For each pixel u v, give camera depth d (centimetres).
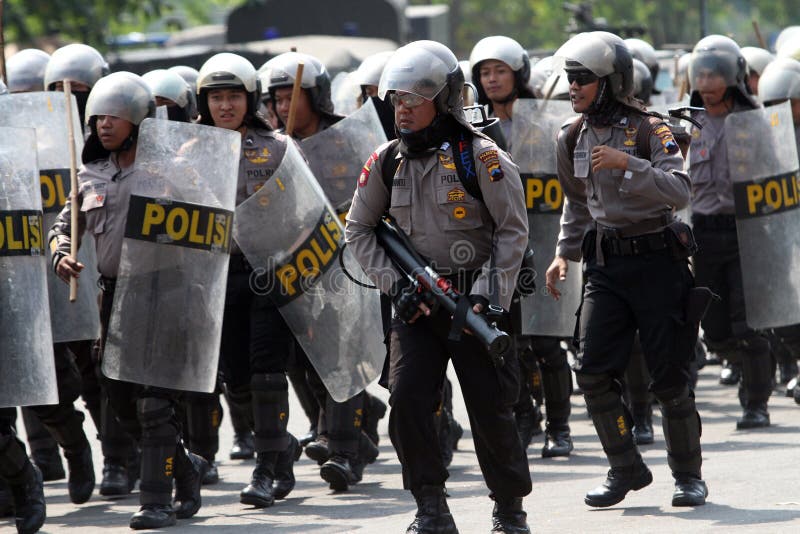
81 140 2667
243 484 2734
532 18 17675
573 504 2270
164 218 2198
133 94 2269
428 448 1864
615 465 2198
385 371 2500
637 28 7238
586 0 7612
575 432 3244
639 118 2112
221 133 2230
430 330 1883
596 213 2144
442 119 1853
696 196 3077
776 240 2975
